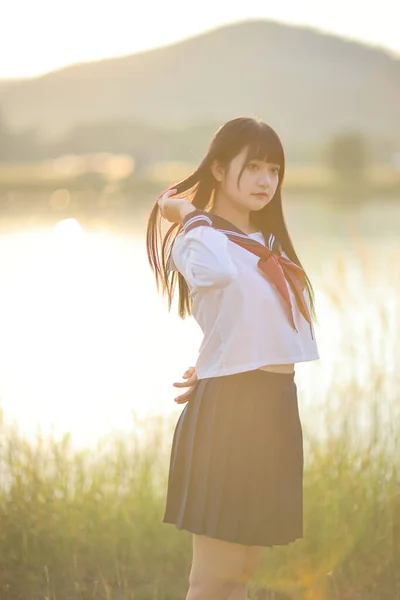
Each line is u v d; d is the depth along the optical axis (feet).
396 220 100.27
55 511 14.01
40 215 129.29
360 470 14.62
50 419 21.47
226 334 9.16
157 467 15.84
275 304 9.25
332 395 18.89
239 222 9.92
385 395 17.69
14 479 14.32
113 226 101.91
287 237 10.19
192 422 9.55
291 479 9.46
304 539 13.61
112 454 16.78
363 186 214.07
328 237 75.41
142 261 63.05
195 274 9.07
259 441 9.23
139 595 12.71
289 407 9.45
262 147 9.48
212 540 9.48
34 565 13.30
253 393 9.25
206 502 9.31
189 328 34.17
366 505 13.87
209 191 9.95
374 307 30.45
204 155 9.95
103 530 13.98
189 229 9.26
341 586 13.12
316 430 17.24
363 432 16.83
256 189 9.56
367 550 13.55
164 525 14.02
